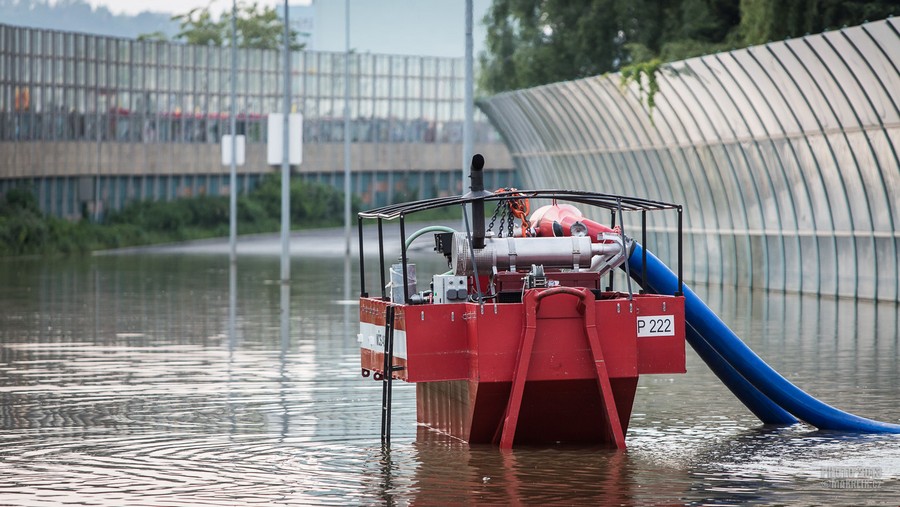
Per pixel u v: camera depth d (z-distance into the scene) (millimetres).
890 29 31875
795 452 15016
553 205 16734
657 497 12523
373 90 116812
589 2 73125
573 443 15633
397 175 119062
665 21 68062
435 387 16656
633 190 53938
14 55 79062
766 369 16516
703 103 44438
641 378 21797
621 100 50125
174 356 24844
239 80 107375
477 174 15250
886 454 14852
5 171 77688
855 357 24109
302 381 21391
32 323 31672
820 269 40938
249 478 13539
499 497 12547
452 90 121625
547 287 15148
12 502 12438
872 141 36562
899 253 36969
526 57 75000
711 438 16016
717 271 47500
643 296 15445
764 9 50719
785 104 39719
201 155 103500
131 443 15688
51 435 16250
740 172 44594
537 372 14773
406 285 15422
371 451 15141
